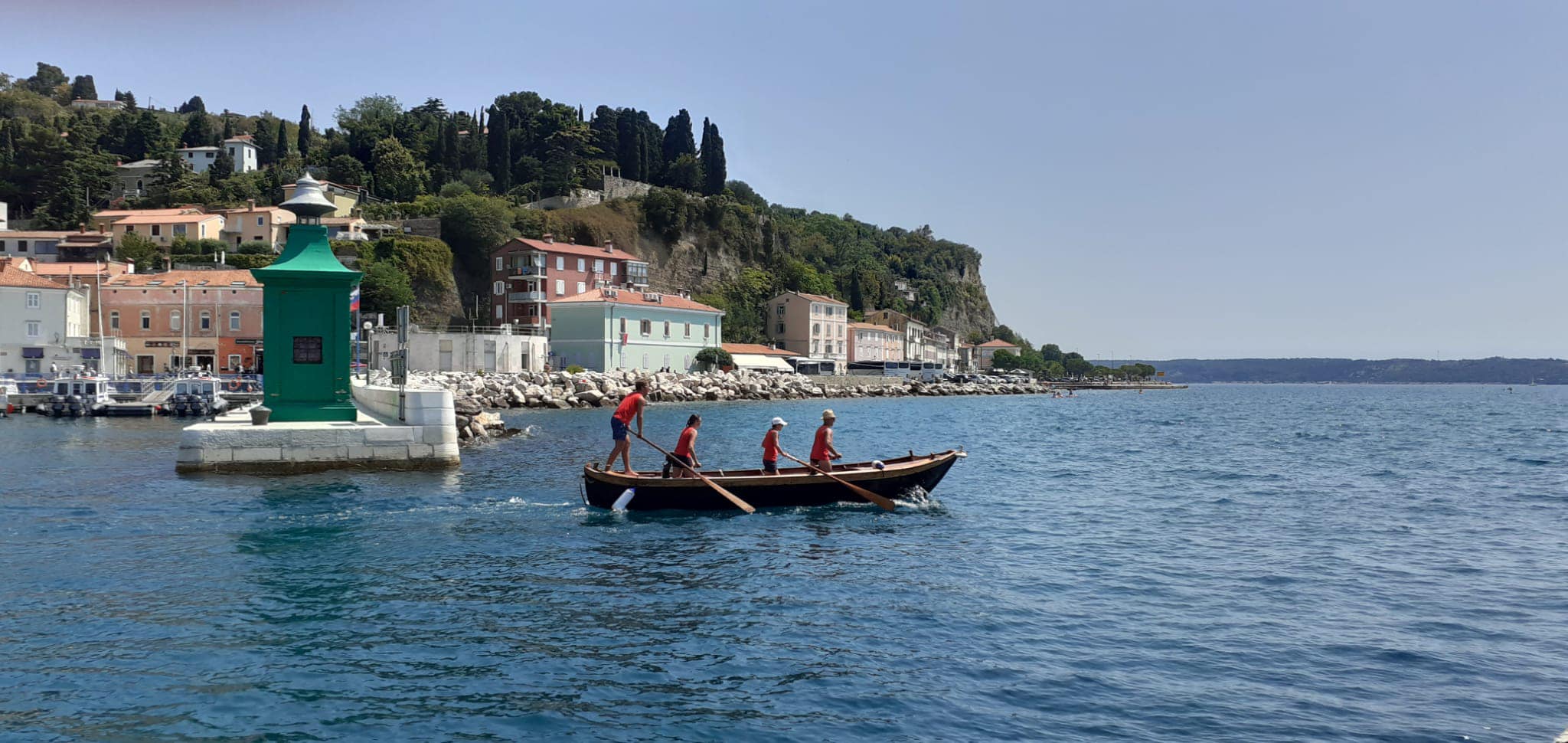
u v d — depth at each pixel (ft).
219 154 445.37
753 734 31.99
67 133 441.68
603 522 68.90
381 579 51.42
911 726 32.81
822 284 536.01
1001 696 35.60
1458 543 66.44
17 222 377.09
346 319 100.37
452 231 377.30
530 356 296.30
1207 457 134.51
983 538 65.87
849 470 79.46
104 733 31.32
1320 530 71.26
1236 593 51.34
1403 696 36.19
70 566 53.57
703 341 353.31
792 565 56.24
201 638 40.83
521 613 45.29
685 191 505.25
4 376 226.79
